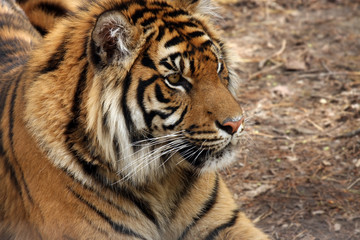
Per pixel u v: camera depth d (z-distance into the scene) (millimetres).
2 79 7488
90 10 6586
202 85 6195
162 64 6109
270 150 10461
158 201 6953
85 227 6426
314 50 14094
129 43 6039
